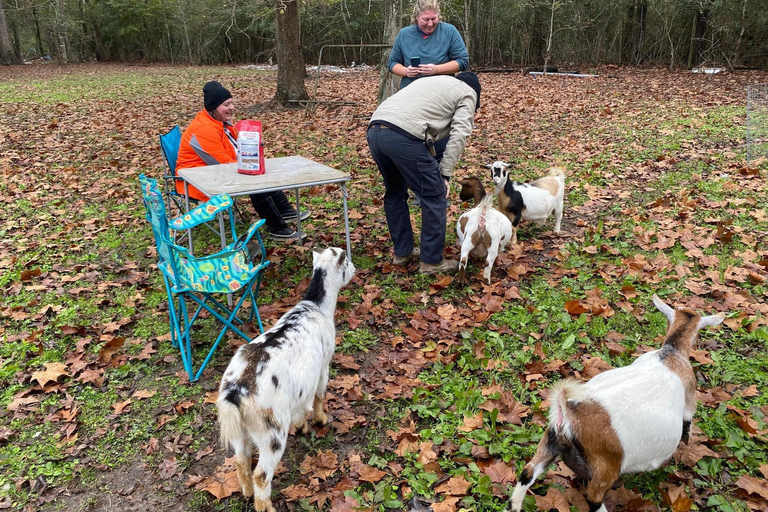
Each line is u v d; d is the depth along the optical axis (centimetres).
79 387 369
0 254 577
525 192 546
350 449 311
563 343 390
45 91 1934
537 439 303
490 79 2086
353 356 396
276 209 581
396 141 450
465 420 322
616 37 2439
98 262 561
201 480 291
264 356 263
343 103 1380
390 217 509
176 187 599
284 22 1394
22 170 877
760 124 1003
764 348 376
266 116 1341
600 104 1370
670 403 244
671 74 2039
